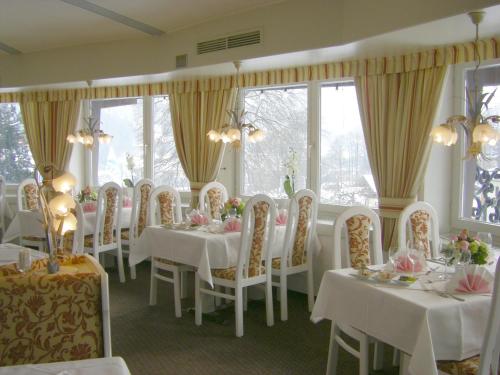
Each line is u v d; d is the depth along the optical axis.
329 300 2.84
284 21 4.40
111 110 7.01
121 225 5.65
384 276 2.64
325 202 5.24
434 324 2.24
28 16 5.20
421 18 3.26
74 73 6.34
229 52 4.86
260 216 3.87
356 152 4.99
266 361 3.39
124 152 6.95
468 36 3.63
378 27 3.61
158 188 4.84
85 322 1.85
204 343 3.69
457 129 4.23
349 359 3.44
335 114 5.12
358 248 3.22
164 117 6.57
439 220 4.34
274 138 5.60
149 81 6.23
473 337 2.32
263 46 4.57
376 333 2.49
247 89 5.79
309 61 4.73
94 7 4.89
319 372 3.23
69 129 7.01
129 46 5.88
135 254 4.49
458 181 4.27
